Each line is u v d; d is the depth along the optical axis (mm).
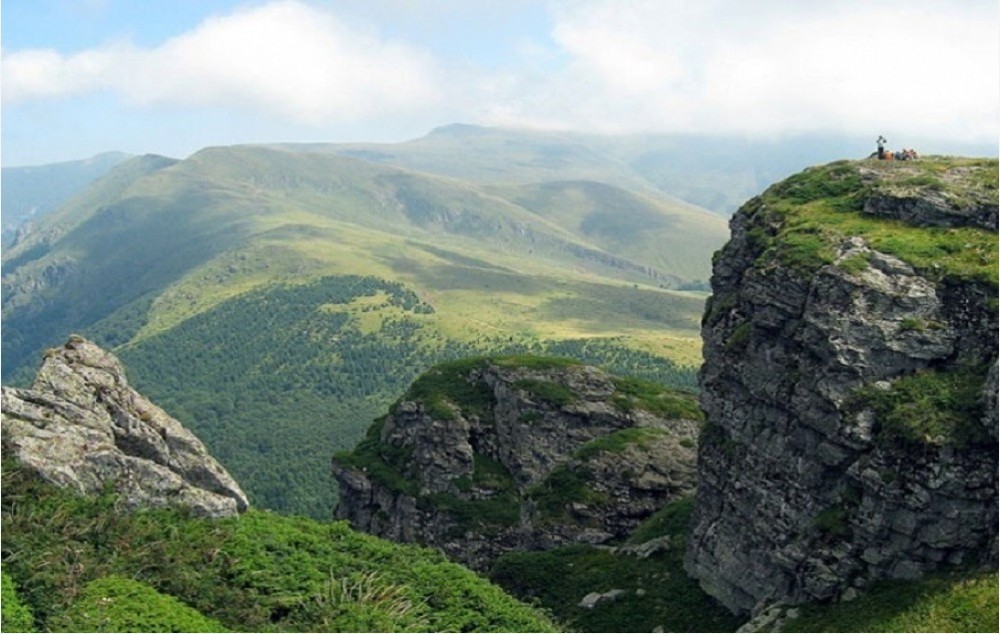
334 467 153250
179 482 62406
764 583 74812
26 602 45719
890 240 73562
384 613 55438
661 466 119188
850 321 69688
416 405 150500
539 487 121250
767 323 77438
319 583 57812
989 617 56094
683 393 150250
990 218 73562
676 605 83125
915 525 63281
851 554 66500
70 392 62750
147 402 67250
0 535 49875
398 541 137375
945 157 89438
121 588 48906
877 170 86500
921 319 68875
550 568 100875
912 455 63969
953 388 65938
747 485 78562
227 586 54625
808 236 78438
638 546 99062
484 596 63688
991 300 67250
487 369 153250
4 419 58188
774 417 76750
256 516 66812
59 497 55281
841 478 69188
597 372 148375
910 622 59156
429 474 140250
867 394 67750
